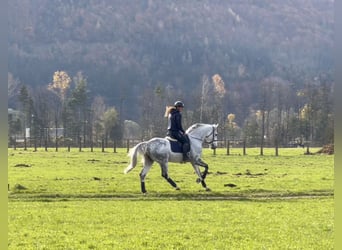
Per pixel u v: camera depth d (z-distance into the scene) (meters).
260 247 18.80
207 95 147.50
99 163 53.84
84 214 24.47
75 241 19.45
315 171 45.41
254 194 31.42
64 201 28.64
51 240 19.58
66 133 112.12
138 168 48.28
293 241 19.62
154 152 32.28
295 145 108.12
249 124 115.62
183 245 18.98
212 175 41.69
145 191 31.64
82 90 118.88
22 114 112.56
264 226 22.06
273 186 34.28
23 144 101.94
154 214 24.47
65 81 159.00
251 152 77.50
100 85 194.88
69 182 36.19
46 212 24.86
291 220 23.23
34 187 33.34
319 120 107.94
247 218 23.69
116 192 31.64
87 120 119.62
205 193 31.41
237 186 34.22
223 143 108.25
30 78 194.00
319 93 113.69
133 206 26.72
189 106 141.38
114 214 24.48
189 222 22.77
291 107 137.25
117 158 62.53
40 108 113.25
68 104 120.75
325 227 21.80
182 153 32.97
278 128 113.38
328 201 28.69
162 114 121.88
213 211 25.31
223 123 117.06
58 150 82.81
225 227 21.84
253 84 189.88
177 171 45.72
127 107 171.88
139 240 19.59
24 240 19.58
